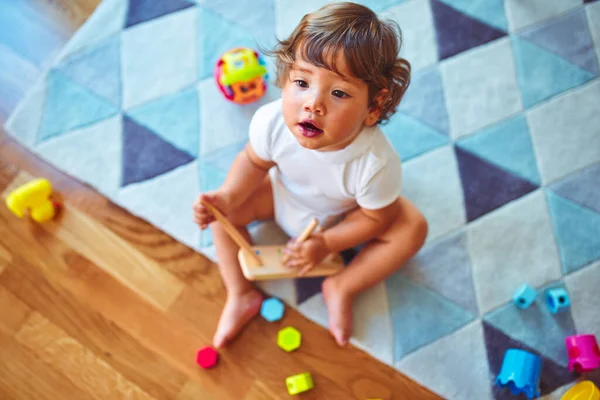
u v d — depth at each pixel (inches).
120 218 42.3
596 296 40.7
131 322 40.4
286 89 27.4
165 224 41.9
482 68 45.8
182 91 45.1
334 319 38.7
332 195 34.6
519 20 46.8
